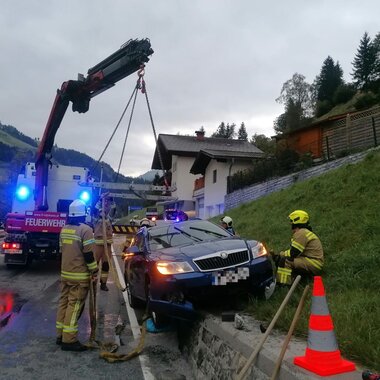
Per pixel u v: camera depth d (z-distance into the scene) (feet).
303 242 19.76
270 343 12.88
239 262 18.92
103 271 32.42
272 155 82.17
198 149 140.36
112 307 26.84
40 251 40.52
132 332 21.24
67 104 36.55
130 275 25.22
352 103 144.25
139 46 29.71
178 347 19.03
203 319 17.29
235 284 18.92
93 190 44.75
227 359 13.99
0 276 38.06
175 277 18.04
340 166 48.73
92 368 16.35
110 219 36.52
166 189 33.22
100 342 19.10
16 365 16.58
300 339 13.34
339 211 30.76
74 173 45.34
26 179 45.09
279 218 39.70
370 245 21.54
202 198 123.65
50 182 44.88
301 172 60.70
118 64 31.09
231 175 96.27
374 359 10.99
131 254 23.71
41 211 39.75
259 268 19.04
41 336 20.42
